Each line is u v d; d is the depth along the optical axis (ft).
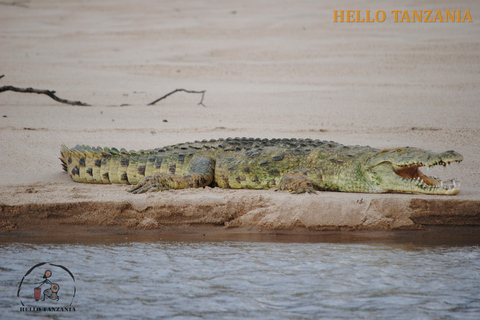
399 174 107.76
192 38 447.01
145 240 91.04
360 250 84.74
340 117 204.85
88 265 77.41
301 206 95.76
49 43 424.46
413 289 68.28
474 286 69.31
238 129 183.93
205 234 95.35
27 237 92.94
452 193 97.76
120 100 249.34
